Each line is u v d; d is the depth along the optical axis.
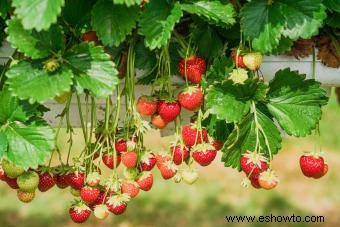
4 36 1.03
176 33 1.06
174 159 1.08
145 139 3.41
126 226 2.96
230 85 1.00
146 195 3.15
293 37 0.98
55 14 0.86
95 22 0.95
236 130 1.01
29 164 0.98
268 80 1.11
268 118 1.04
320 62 1.10
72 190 1.10
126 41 1.05
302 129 1.04
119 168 2.63
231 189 3.26
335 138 3.69
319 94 1.05
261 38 0.98
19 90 0.92
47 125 0.99
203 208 3.09
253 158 1.02
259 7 0.99
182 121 1.20
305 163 1.09
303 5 0.98
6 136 0.98
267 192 3.25
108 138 1.06
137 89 1.13
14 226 2.93
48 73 0.93
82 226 2.95
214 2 0.99
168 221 2.99
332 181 3.38
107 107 1.05
